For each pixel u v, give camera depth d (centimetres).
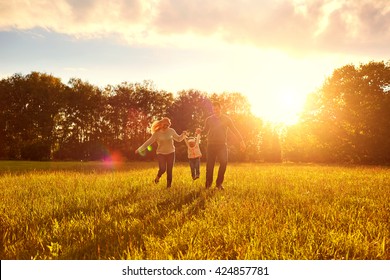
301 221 512
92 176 1370
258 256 350
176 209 617
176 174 1484
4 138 6475
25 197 763
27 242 418
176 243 396
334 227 471
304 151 5631
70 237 442
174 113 6581
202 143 4850
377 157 4466
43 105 6788
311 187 976
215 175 1445
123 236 424
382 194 837
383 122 4422
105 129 7244
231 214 535
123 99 7250
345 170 2095
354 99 4647
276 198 739
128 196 801
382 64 4700
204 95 6738
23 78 6925
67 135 7131
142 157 6112
